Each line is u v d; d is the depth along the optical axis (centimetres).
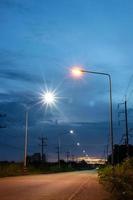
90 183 4509
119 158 7694
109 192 2811
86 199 2336
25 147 7225
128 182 2858
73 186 3819
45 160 14162
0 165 7225
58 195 2625
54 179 5453
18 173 7150
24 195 2584
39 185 3822
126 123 5775
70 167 15775
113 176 3538
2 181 4575
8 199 2277
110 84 4047
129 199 2092
